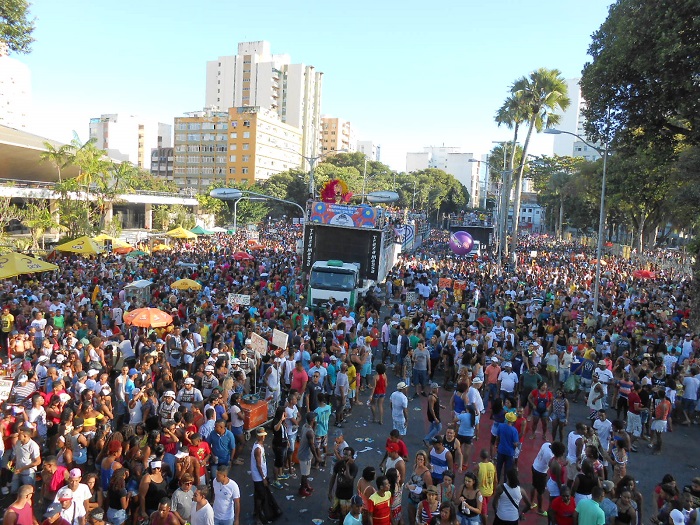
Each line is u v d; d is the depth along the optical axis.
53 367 11.92
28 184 48.69
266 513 9.34
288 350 15.28
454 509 7.38
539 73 47.94
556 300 25.78
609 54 20.98
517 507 8.40
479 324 19.64
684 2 17.59
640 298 29.06
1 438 9.54
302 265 28.47
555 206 97.94
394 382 17.97
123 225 70.31
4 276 19.23
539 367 16.11
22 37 22.39
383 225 31.09
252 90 157.25
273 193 95.12
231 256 38.59
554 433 12.98
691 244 21.97
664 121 22.09
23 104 144.00
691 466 12.80
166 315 15.43
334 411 14.90
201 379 12.30
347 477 9.04
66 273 26.22
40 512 9.34
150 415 10.76
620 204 54.34
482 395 15.46
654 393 14.36
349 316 20.67
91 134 154.25
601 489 7.96
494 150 95.12
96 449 9.70
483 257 52.62
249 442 12.60
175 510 7.72
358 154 131.00
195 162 129.25
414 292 26.50
